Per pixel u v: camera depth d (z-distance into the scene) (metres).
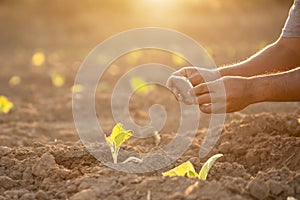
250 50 7.06
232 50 7.03
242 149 2.22
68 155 2.09
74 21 11.72
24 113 3.31
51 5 12.55
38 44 9.35
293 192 1.84
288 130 2.33
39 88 4.61
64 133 2.84
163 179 1.83
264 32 9.82
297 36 2.18
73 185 1.88
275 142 2.21
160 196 1.78
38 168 1.97
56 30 11.04
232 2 12.71
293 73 1.96
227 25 10.87
